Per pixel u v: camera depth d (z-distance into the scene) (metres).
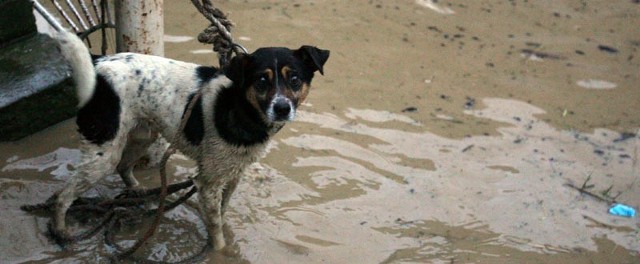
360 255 4.03
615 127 4.58
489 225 4.17
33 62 4.21
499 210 4.22
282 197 4.16
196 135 3.84
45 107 4.20
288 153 4.31
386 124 4.47
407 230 4.12
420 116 4.53
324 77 4.65
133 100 3.85
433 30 4.98
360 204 4.18
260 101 3.75
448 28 5.01
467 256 4.07
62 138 4.23
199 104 3.83
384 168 4.31
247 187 4.18
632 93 4.76
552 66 4.85
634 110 4.67
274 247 4.02
